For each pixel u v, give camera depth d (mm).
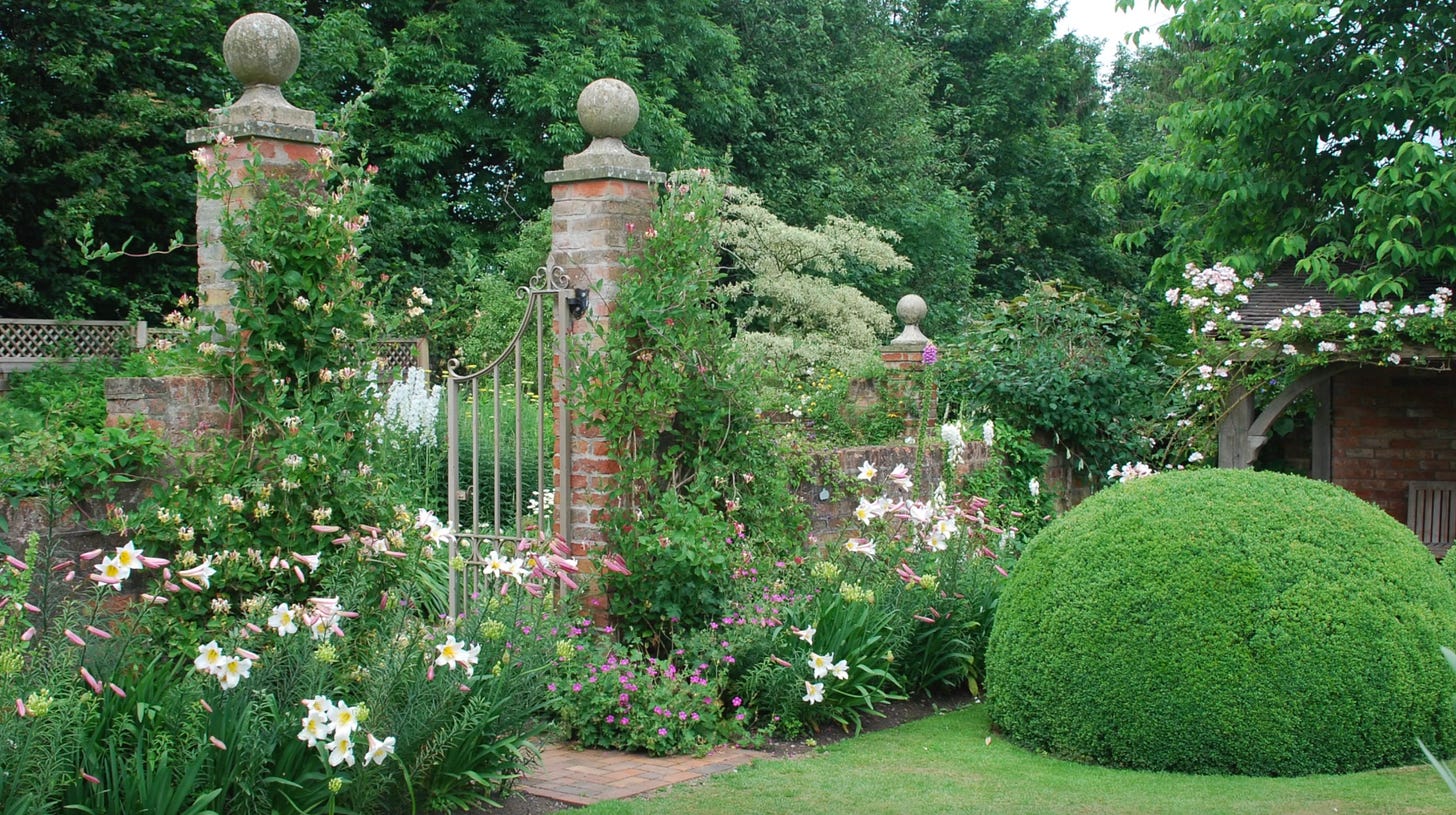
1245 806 4305
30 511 4230
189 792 3578
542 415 6070
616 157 5941
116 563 3883
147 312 16188
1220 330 10320
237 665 3807
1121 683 4973
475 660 4223
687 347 5902
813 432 10289
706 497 5918
